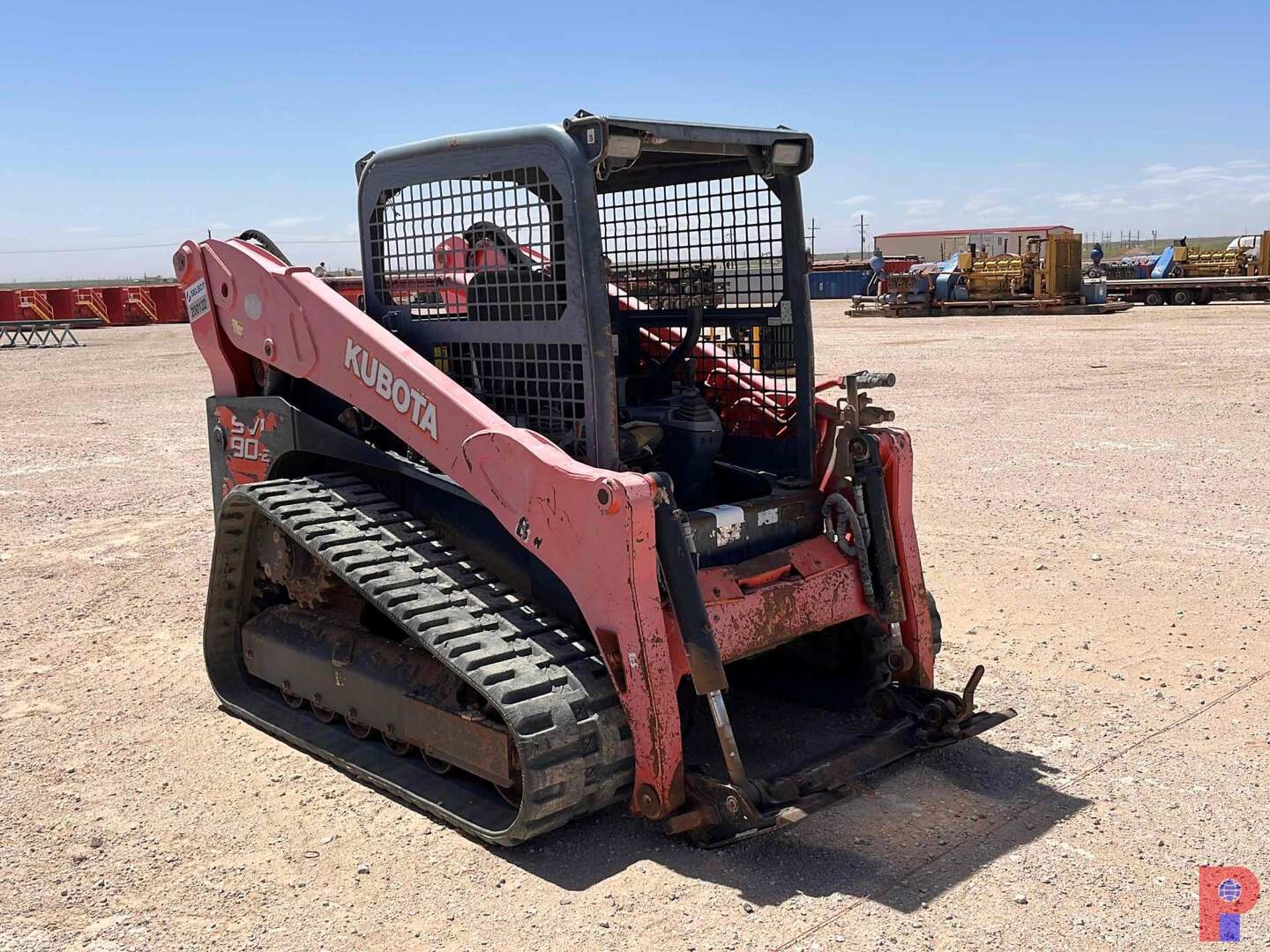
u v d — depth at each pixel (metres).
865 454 4.64
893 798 4.32
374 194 4.98
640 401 5.36
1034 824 4.10
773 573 4.44
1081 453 11.34
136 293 46.06
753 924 3.51
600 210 5.64
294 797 4.47
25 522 9.46
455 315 4.75
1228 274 39.34
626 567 3.83
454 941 3.47
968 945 3.38
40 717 5.34
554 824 3.88
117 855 4.04
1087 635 6.08
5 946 3.49
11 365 26.88
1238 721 4.96
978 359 21.59
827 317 39.69
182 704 5.49
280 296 5.09
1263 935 3.40
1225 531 8.06
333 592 5.08
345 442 4.99
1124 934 3.42
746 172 4.95
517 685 3.85
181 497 10.39
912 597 4.80
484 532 4.59
